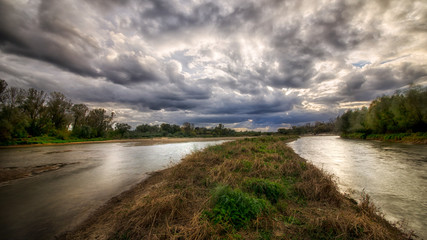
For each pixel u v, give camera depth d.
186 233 3.41
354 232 3.54
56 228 4.46
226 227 3.63
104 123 58.41
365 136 45.47
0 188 7.90
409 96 29.23
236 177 7.40
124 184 8.44
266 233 3.62
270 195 5.51
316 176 7.33
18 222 4.78
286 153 14.96
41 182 8.84
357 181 8.39
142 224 3.93
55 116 47.91
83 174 10.56
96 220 4.80
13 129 34.09
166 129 85.31
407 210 5.36
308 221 4.07
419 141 26.77
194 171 8.72
